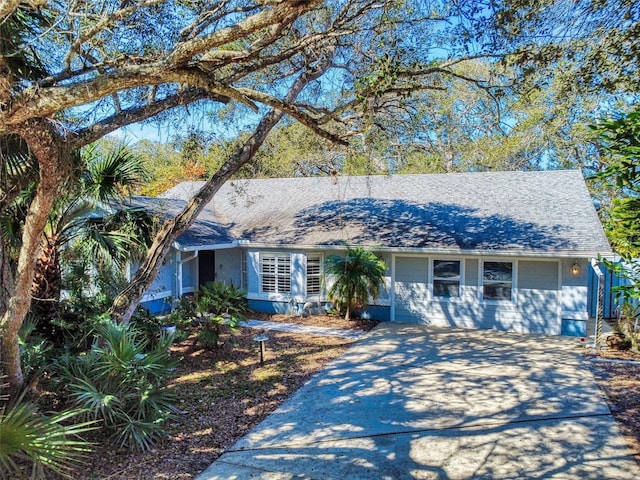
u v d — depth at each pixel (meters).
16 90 4.79
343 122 9.09
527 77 7.12
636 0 5.43
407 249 12.47
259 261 14.52
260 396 7.38
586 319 11.37
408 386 7.86
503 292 12.21
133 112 6.52
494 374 8.49
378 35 7.35
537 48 6.26
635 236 4.88
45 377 5.97
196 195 9.06
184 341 10.65
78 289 9.16
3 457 3.84
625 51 5.78
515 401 7.12
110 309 8.25
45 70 5.53
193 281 16.31
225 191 19.16
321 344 10.77
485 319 12.38
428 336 11.54
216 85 4.40
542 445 5.64
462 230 12.77
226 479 4.84
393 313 13.32
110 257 8.70
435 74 9.09
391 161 17.97
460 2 6.02
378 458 5.32
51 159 4.51
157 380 6.35
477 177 16.05
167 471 4.97
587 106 10.89
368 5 6.81
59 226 8.08
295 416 6.57
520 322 12.02
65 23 5.64
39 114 3.85
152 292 13.41
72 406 5.52
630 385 7.81
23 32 5.10
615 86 6.19
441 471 5.01
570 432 6.00
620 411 6.69
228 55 5.18
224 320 10.21
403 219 14.09
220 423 6.31
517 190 14.67
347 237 13.55
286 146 15.84
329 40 8.26
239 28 3.56
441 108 15.72
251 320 13.41
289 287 14.23
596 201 18.72
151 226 9.50
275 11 3.39
